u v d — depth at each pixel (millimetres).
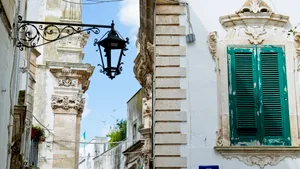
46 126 31422
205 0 14352
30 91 26016
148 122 22562
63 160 31078
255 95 13820
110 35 11039
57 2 33500
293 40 14203
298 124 13680
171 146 13273
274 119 13695
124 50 11148
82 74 32406
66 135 31594
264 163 13180
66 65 32125
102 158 47219
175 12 14188
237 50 14055
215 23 14211
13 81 12430
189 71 13805
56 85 32125
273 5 14383
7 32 10562
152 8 16562
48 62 32000
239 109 13695
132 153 31094
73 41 33250
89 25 11117
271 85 13906
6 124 11336
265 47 14125
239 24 14219
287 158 13266
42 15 32812
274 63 14047
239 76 13906
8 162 11914
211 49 13961
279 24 14281
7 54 10773
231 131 13555
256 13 14156
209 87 13742
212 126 13477
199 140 13344
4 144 11117
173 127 13391
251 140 13531
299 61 14016
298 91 13883
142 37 19844
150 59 19375
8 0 10297
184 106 13570
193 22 14164
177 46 13953
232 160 13227
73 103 32125
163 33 14039
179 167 13117
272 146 13250
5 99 10891
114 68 11086
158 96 13609
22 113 15250
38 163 30266
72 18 33250
